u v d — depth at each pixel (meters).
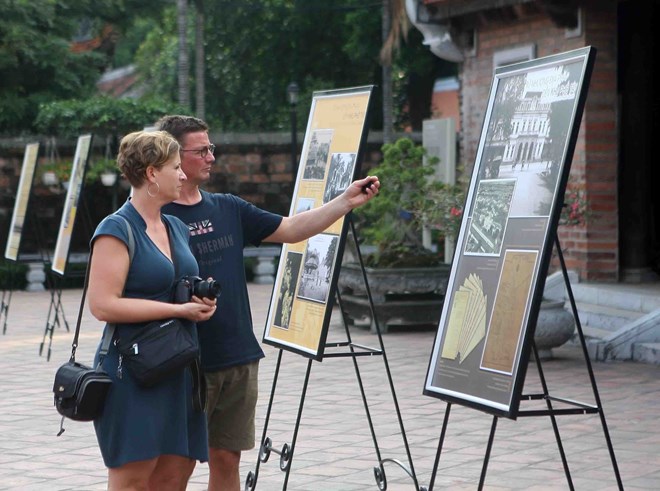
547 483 9.54
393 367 15.59
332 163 9.16
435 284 19.17
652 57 19.56
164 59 45.34
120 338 6.74
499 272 7.33
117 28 37.81
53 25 34.28
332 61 41.19
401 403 13.12
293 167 30.77
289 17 40.62
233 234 8.07
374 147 32.03
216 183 30.55
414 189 19.34
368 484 9.71
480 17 21.44
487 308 7.37
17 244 21.66
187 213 7.97
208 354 7.95
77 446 11.31
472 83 22.56
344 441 11.28
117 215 6.87
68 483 9.89
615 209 19.25
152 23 48.59
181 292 6.83
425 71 37.88
